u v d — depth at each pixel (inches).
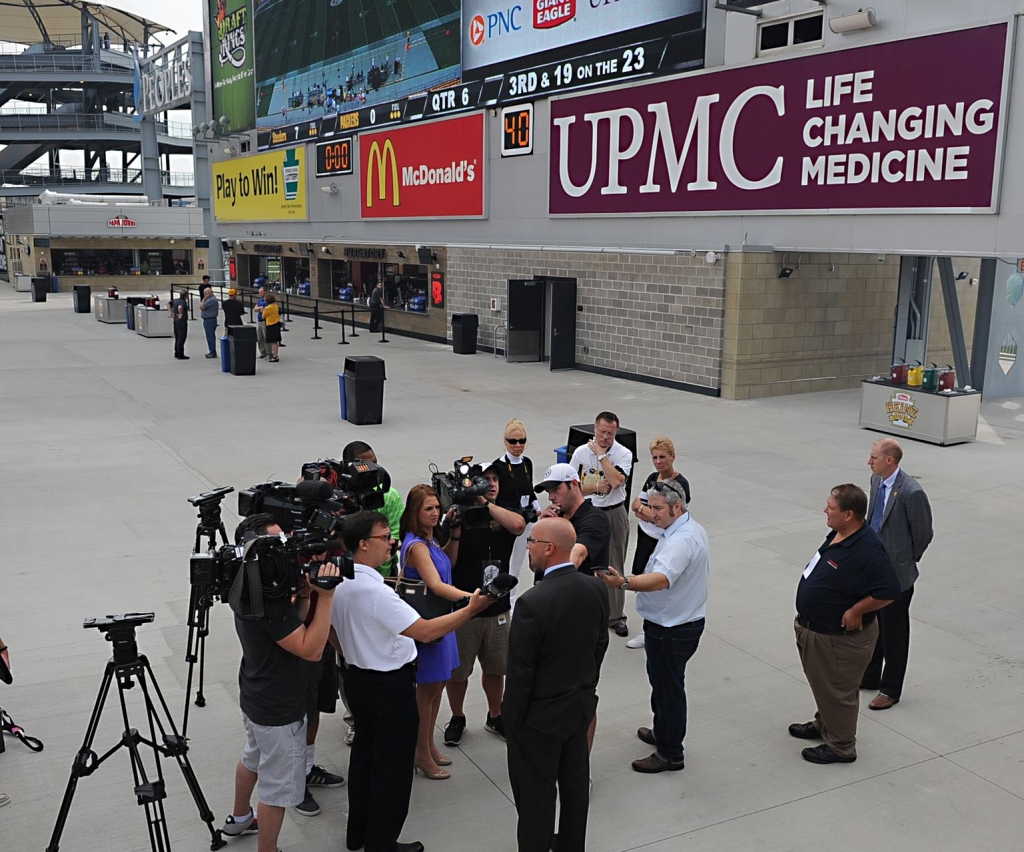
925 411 575.8
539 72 892.6
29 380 775.7
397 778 176.6
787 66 672.4
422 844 184.5
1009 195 559.8
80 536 376.2
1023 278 735.7
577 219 876.6
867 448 559.8
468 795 203.5
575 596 168.4
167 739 174.9
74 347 1010.1
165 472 479.8
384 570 232.4
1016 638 291.9
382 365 602.2
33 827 188.1
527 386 782.5
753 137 703.7
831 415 665.6
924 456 542.9
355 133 1223.5
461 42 994.1
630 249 790.5
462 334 992.2
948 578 345.1
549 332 946.7
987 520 418.0
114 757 215.2
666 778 210.7
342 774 210.5
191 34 1822.1
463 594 195.8
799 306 738.8
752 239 719.7
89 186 2662.4
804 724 231.5
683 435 592.7
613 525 287.9
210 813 180.1
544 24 877.2
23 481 458.6
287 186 1438.2
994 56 553.9
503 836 188.7
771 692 253.1
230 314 955.3
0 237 2561.5
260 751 172.4
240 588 159.0
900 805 200.5
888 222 629.0
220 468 488.4
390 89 1133.1
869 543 205.6
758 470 504.4
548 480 233.9
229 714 236.1
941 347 831.1
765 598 323.0
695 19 738.2
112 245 2036.2
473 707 245.1
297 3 1327.5
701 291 738.8
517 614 167.5
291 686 170.1
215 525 229.1
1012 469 513.3
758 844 186.7
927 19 591.5
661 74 771.4
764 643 285.4
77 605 304.7
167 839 171.5
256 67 1489.9
